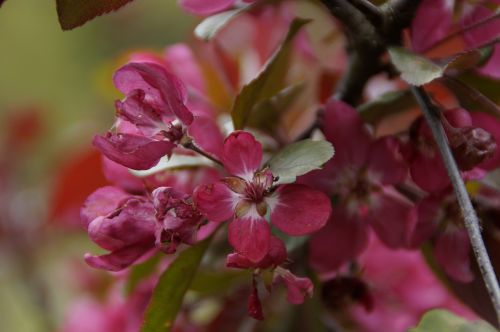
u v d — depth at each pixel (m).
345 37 0.68
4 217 0.97
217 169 0.65
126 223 0.61
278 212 0.61
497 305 0.57
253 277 0.61
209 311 0.72
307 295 0.61
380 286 0.74
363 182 0.65
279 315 0.71
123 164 0.61
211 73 0.72
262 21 0.73
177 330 0.72
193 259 0.64
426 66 0.62
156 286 0.63
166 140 0.61
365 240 0.66
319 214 0.61
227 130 0.66
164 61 0.71
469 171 0.63
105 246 0.61
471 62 0.62
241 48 0.75
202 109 0.71
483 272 0.58
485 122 0.65
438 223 0.64
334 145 0.65
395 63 0.62
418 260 0.74
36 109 1.05
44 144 1.04
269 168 0.61
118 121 0.62
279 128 0.67
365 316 0.73
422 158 0.63
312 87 0.72
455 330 0.60
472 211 0.59
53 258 0.98
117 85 0.62
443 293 0.74
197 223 0.61
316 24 0.72
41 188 0.99
